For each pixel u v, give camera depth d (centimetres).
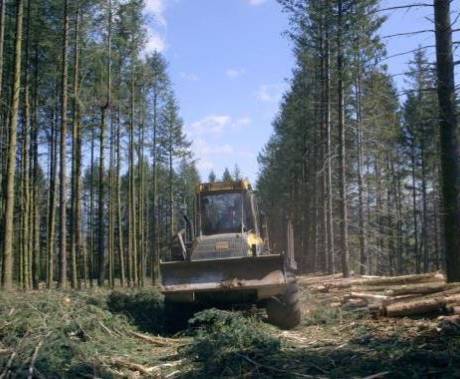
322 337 1035
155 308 1316
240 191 1334
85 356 829
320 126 3338
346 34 2306
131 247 3288
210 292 1165
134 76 3148
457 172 1150
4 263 1541
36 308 985
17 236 3256
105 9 2427
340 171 2359
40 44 2291
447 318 934
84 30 2325
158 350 972
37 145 2909
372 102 2880
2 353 802
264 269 1133
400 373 697
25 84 2356
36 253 2792
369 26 2311
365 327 1072
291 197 5041
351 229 3431
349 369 746
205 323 1109
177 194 6166
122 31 2725
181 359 862
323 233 3256
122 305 1285
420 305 1107
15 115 1625
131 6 2542
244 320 1015
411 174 4788
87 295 1306
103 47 2548
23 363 737
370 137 3219
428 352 750
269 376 735
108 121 3081
